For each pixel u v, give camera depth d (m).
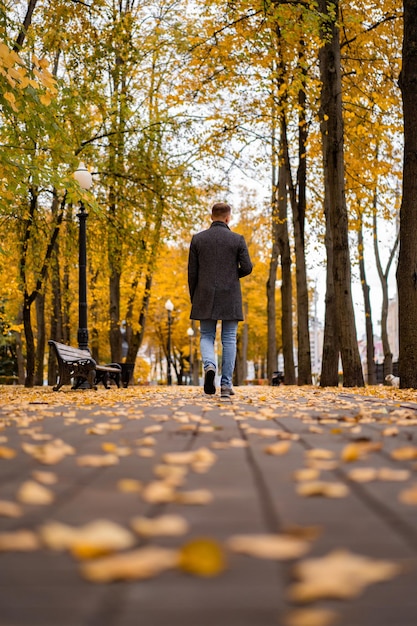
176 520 2.30
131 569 1.75
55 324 30.69
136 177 21.36
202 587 1.70
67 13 17.52
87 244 22.31
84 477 3.29
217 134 19.91
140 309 27.55
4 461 3.80
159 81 21.77
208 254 9.59
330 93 16.19
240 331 46.50
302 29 14.78
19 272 20.69
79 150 19.94
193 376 46.53
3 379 39.69
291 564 1.88
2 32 12.83
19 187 13.19
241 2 15.75
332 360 18.38
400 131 18.98
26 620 1.50
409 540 2.12
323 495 2.82
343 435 4.83
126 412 7.14
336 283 16.09
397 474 3.20
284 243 22.94
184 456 3.72
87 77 19.41
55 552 2.02
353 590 1.59
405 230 13.60
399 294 13.70
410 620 1.49
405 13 13.58
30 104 12.48
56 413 6.99
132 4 22.50
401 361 13.71
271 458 3.84
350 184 19.88
